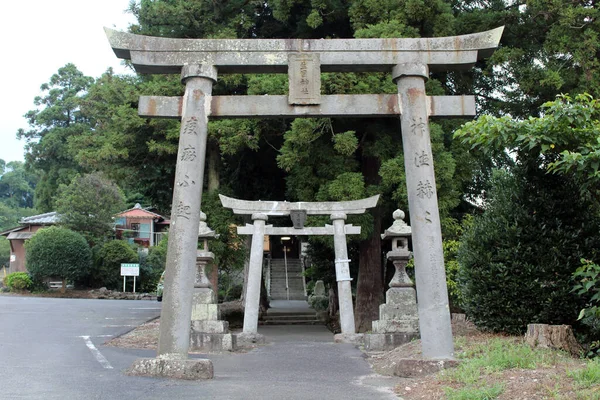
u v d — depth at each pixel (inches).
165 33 711.1
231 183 815.1
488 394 235.8
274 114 344.8
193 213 327.6
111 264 1342.3
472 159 644.1
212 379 311.7
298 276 1501.0
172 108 343.6
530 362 280.8
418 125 342.0
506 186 403.9
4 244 1865.2
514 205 384.2
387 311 511.5
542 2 597.0
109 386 277.3
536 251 368.5
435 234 330.3
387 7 620.4
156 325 594.6
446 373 293.0
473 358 314.8
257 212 610.5
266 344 547.5
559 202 373.4
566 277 363.6
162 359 311.3
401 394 275.6
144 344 463.2
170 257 321.4
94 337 499.5
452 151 631.2
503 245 377.1
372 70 362.9
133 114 660.1
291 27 743.7
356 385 303.1
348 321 588.4
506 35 671.8
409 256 526.0
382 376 336.2
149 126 674.8
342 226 608.4
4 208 2345.0
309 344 546.9
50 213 1614.2
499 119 348.8
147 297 1286.9
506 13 654.5
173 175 814.5
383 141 606.2
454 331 424.8
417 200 334.3
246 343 532.4
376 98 348.5
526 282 366.9
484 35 351.3
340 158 632.4
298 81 346.0
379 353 463.8
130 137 682.2
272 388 288.8
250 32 767.1
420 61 350.0
